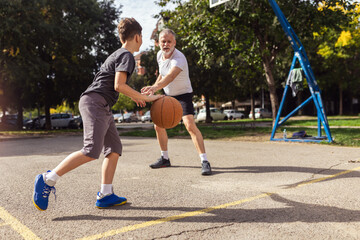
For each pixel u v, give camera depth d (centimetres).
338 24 1152
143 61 2858
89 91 273
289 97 4494
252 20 1146
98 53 2464
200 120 3394
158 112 343
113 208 282
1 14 1756
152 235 217
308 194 315
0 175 453
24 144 1075
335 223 235
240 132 1223
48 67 1922
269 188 343
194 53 2358
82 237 215
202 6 1200
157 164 490
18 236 218
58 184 381
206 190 340
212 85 2633
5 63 1847
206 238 211
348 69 3416
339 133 970
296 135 851
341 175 399
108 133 290
